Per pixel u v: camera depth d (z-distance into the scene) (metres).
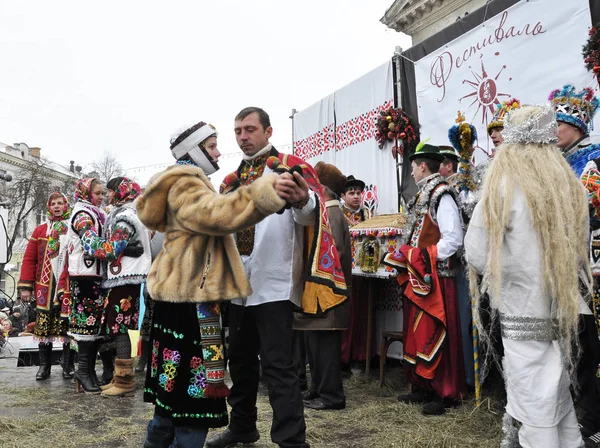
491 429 3.08
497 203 2.13
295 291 2.67
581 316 2.86
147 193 2.26
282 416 2.55
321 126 6.39
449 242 3.42
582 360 2.88
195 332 2.28
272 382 2.58
